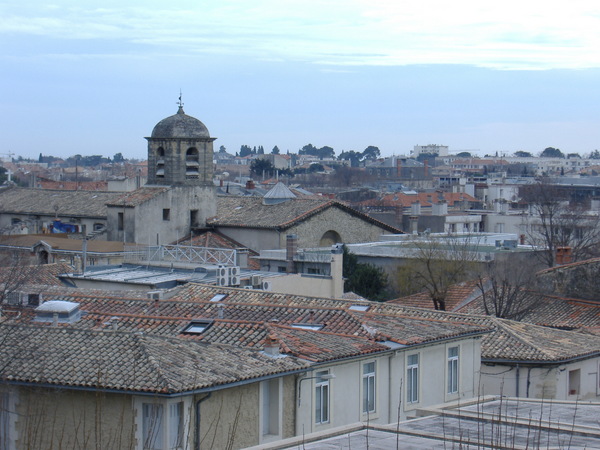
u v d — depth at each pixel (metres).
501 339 45.50
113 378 31.33
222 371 32.41
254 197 101.00
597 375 47.03
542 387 44.19
